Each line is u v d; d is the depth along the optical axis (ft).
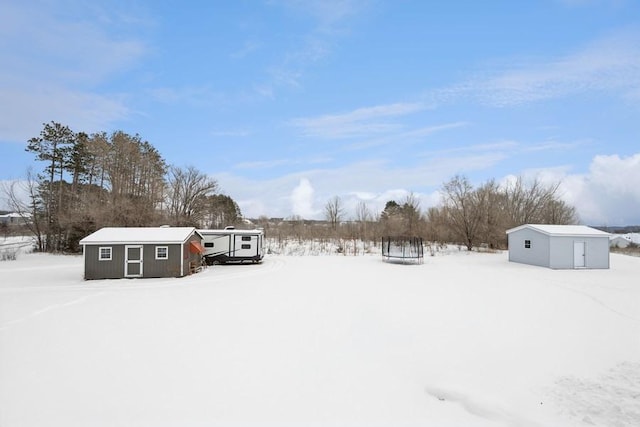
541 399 19.69
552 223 145.38
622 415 17.75
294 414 18.37
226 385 21.56
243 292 50.70
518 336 30.35
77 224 117.70
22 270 77.00
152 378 22.44
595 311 39.09
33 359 25.36
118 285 57.52
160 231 71.15
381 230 172.76
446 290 52.06
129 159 135.95
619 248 170.60
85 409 18.67
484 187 138.31
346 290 52.01
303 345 28.48
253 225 206.39
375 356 26.21
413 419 17.99
